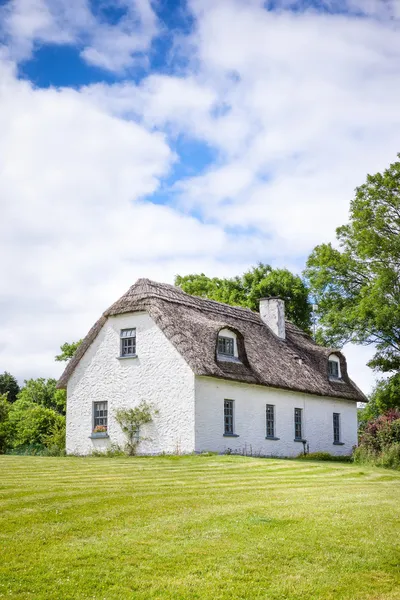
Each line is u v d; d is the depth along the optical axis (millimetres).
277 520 11461
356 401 37469
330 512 12359
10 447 37281
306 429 32688
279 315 35531
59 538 9867
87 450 28609
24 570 8555
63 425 40906
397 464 24438
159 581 8531
